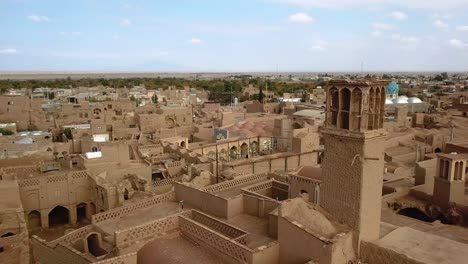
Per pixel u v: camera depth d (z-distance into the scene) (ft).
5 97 292.20
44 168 160.15
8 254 104.32
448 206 107.04
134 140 222.28
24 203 135.74
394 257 58.44
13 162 171.32
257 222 85.97
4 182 123.54
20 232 108.06
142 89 576.20
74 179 144.97
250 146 227.61
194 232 70.44
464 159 108.17
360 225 62.13
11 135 216.13
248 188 104.47
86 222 146.72
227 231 75.66
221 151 213.25
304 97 462.60
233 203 89.81
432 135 215.72
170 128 260.01
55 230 138.82
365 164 61.21
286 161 172.45
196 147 204.23
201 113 361.30
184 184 101.40
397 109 284.41
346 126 63.72
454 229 94.53
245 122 268.41
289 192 103.24
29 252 109.19
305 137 177.68
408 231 67.36
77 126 260.01
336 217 65.51
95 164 151.94
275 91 615.98
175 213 86.22
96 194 141.18
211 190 106.63
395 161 173.27
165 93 507.30
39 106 308.81
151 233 71.61
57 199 142.00
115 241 68.69
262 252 61.41
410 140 222.28
